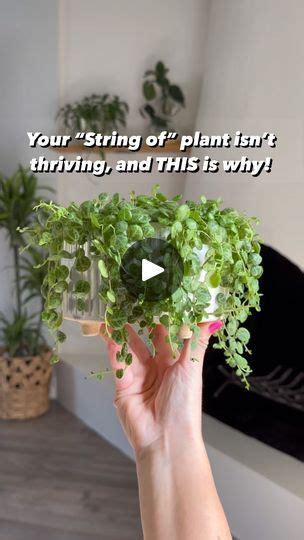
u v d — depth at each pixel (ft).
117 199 2.49
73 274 2.32
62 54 10.78
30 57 11.00
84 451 9.61
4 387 10.69
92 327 2.47
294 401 7.22
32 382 10.69
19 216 10.25
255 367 7.84
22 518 7.65
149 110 10.32
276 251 7.47
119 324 2.17
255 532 6.56
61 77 10.82
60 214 2.30
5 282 11.88
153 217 2.29
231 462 6.84
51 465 9.11
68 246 2.34
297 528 5.95
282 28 7.43
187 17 10.23
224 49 8.52
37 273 10.27
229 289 2.47
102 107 10.25
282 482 6.20
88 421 10.63
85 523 7.56
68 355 11.43
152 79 10.59
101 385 10.07
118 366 2.53
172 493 2.20
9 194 10.23
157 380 2.57
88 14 10.67
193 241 2.19
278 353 7.61
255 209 7.84
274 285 7.50
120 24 10.62
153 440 2.35
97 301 2.27
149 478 2.26
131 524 7.56
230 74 8.37
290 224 7.30
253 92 7.92
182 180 10.49
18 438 10.02
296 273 7.22
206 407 8.09
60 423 10.69
